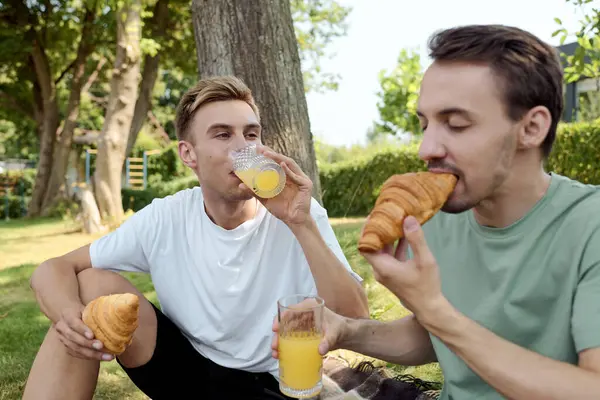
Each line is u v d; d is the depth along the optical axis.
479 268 1.38
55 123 16.77
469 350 1.10
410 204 1.12
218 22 3.75
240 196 1.89
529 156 1.22
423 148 1.17
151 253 2.08
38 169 16.75
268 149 1.81
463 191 1.17
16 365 3.45
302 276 2.01
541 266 1.26
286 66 3.81
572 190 1.26
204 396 2.04
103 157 12.12
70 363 1.76
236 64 3.74
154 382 1.97
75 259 2.06
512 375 1.06
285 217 1.83
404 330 1.63
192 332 2.05
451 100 1.13
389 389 2.20
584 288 1.15
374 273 1.16
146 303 1.95
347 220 10.75
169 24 14.40
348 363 2.61
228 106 1.93
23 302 5.36
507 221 1.31
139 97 14.20
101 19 13.45
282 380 1.49
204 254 2.02
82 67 15.55
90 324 1.62
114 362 3.45
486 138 1.13
